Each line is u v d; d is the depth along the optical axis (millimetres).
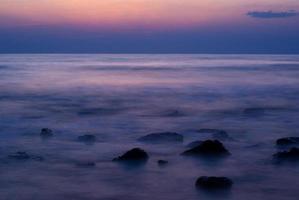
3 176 13469
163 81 54625
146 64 120625
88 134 19797
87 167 14484
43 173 13828
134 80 56250
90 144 18188
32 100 34469
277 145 17859
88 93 40094
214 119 25406
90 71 79125
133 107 30734
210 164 14844
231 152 16562
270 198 11531
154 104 32438
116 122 24172
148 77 62031
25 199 11414
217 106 31250
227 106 31250
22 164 14891
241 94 39438
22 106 30969
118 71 79250
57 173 13812
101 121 24484
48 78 58688
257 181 12992
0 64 111500
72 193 11922
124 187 12445
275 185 12609
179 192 11977
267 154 16312
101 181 12992
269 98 36281
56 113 27672
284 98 36250
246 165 14727
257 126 22969
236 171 14055
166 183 12773
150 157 15727
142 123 23844
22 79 56281
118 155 16125
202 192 11953
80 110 29125
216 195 11703
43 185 12594
